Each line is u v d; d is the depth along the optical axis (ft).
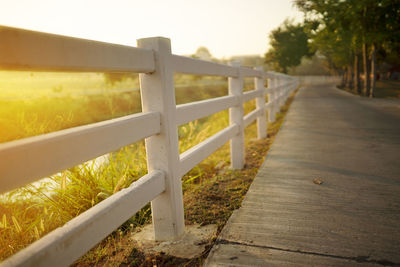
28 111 7.25
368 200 8.72
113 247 6.96
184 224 7.39
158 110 6.19
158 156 6.42
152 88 6.15
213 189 10.28
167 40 6.31
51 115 7.56
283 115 31.50
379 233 6.84
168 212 6.70
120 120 4.95
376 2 51.60
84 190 8.55
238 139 12.66
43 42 3.59
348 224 7.30
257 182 10.49
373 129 20.26
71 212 8.25
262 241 6.62
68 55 3.94
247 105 32.99
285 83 44.55
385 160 12.80
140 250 6.59
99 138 4.43
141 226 7.94
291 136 18.74
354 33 58.90
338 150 14.79
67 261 3.87
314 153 14.32
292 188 9.83
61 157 3.81
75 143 4.01
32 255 3.41
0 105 6.90
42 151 3.56
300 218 7.68
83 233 4.12
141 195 5.49
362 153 14.10
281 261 5.87
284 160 13.23
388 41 57.57
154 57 6.00
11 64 3.26
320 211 8.07
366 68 68.28
